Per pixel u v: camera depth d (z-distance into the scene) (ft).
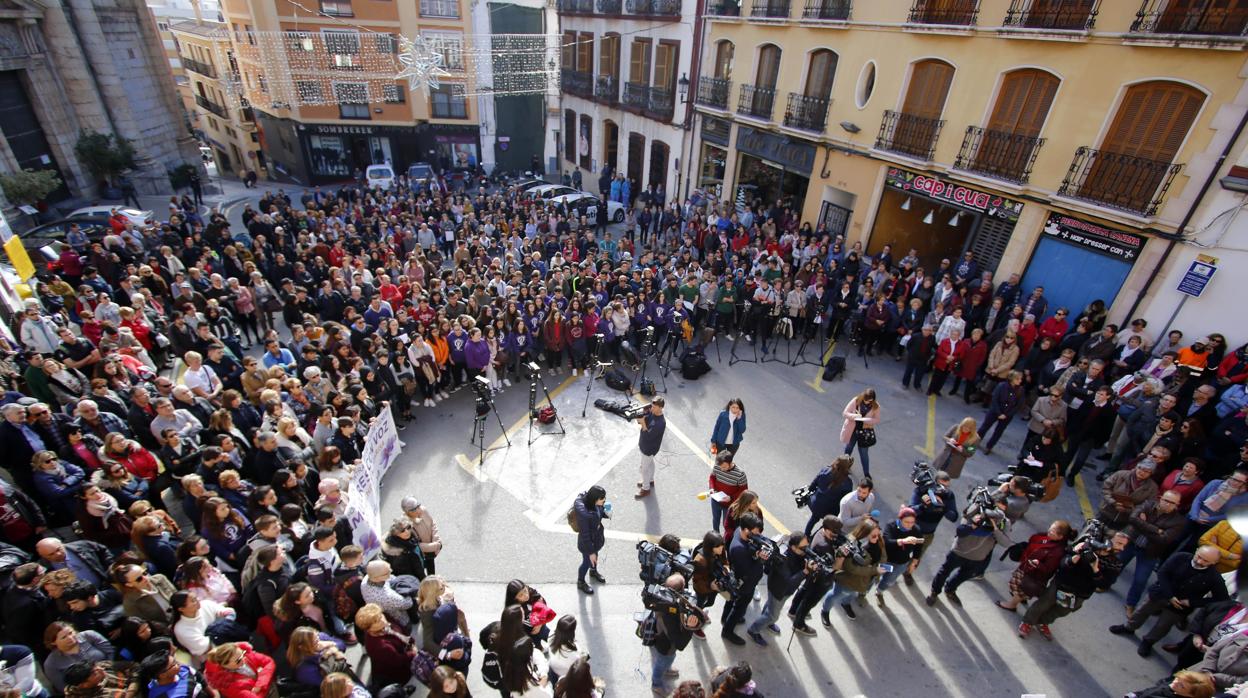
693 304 41.45
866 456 27.27
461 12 89.20
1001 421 29.22
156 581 16.46
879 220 47.39
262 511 19.01
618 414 33.24
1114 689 18.51
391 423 28.19
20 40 60.95
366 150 99.35
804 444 30.94
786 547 18.51
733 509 19.75
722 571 18.15
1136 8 30.60
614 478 27.91
